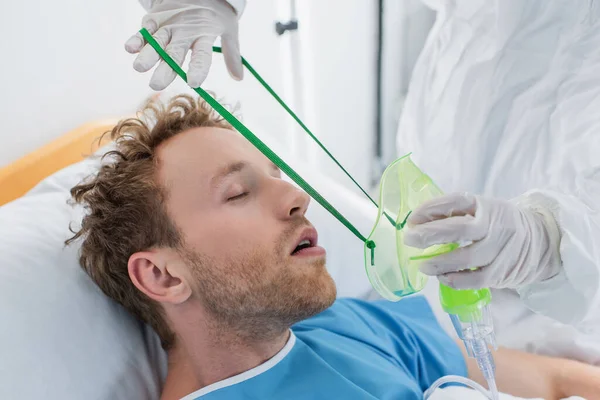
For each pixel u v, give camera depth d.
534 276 0.91
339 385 0.97
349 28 1.98
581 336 1.27
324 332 1.13
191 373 1.00
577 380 1.14
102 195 1.01
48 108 1.42
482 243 0.81
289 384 0.97
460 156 1.48
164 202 0.95
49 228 1.12
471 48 1.41
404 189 0.85
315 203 1.52
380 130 2.17
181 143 0.98
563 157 1.26
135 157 1.00
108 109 1.54
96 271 1.06
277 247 0.90
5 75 1.34
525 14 1.29
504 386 1.17
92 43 1.47
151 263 0.95
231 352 0.96
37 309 1.00
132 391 1.05
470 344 0.86
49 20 1.39
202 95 0.77
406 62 2.10
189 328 0.97
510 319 1.35
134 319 1.11
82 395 0.98
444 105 1.49
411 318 1.29
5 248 1.04
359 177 2.19
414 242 0.80
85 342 1.02
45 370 0.95
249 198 0.94
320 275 0.92
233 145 0.97
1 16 1.31
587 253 0.88
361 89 2.09
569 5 1.24
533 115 1.32
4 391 0.91
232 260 0.91
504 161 1.39
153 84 0.78
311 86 1.97
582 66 1.24
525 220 0.88
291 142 2.00
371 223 1.55
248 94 1.82
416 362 1.15
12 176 1.30
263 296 0.90
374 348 1.13
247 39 1.76
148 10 1.03
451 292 0.84
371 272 0.83
